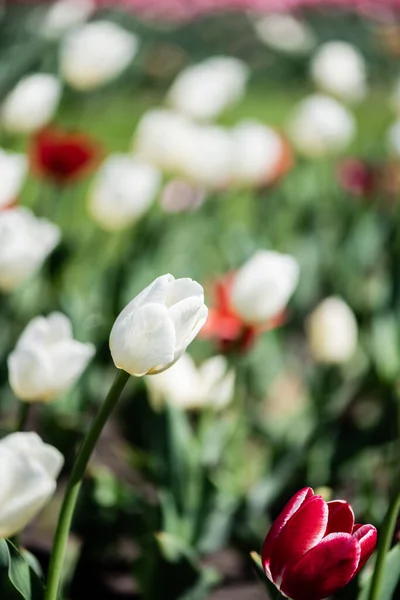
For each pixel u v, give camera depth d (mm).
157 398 1553
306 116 2820
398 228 2955
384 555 1185
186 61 4605
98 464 1859
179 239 2779
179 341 1137
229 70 2535
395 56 4660
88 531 1517
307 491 1138
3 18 3055
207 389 1552
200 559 1610
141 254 2209
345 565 1114
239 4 4328
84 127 5449
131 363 1130
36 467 1151
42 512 1740
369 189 3086
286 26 4301
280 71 5785
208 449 1578
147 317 1121
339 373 1867
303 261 2652
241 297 1514
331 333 1802
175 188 2834
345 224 2939
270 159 2395
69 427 1623
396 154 2818
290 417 1940
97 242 2758
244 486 1732
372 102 5555
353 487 1791
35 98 2176
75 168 2316
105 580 1579
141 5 3709
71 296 1855
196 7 4148
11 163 1690
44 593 1171
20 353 1283
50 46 2777
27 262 1463
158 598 1351
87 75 2207
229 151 2383
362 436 1608
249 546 1574
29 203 3344
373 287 2258
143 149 2367
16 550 1185
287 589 1132
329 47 3020
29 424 1906
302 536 1119
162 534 1342
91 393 1852
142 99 4664
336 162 3887
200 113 2510
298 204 3275
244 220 3473
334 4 4621
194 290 1139
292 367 2445
